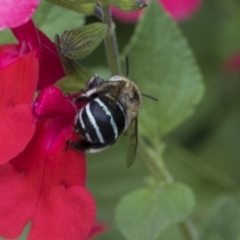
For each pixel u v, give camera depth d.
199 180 0.19
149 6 0.16
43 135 0.13
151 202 0.15
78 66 0.14
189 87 0.16
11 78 0.13
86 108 0.13
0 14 0.12
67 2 0.13
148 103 0.16
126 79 0.14
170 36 0.16
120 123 0.13
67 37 0.13
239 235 0.17
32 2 0.12
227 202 0.17
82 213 0.13
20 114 0.13
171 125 0.16
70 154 0.13
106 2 0.13
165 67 0.16
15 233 0.13
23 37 0.13
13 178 0.13
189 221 0.17
